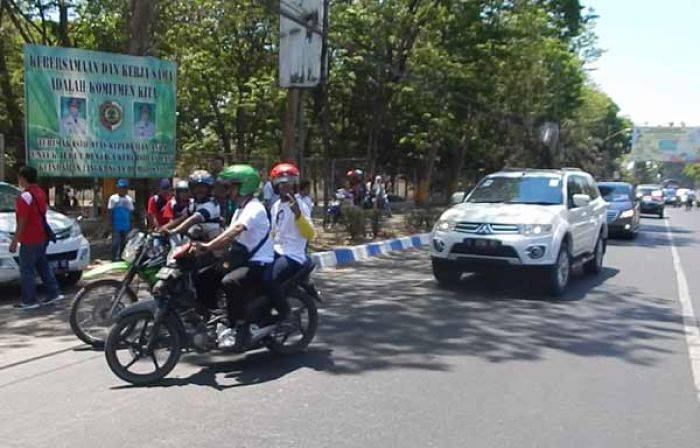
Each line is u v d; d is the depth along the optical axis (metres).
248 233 6.21
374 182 26.19
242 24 24.78
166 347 5.90
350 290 10.73
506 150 39.72
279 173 6.54
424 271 13.05
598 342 7.54
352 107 31.55
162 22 19.41
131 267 6.82
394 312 8.98
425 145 28.88
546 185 11.42
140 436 4.64
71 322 6.93
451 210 10.91
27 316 8.53
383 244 16.33
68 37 25.30
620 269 14.00
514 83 30.28
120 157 14.18
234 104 30.77
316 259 13.47
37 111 13.05
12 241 8.84
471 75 24.38
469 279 11.81
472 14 23.33
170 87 14.82
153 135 14.64
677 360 6.83
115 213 12.90
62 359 6.59
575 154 57.22
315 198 24.31
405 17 22.94
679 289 11.39
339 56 26.31
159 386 5.76
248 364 6.46
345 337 7.56
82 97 13.59
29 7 24.45
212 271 6.16
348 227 17.73
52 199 27.47
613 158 86.88
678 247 19.11
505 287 11.08
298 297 6.73
